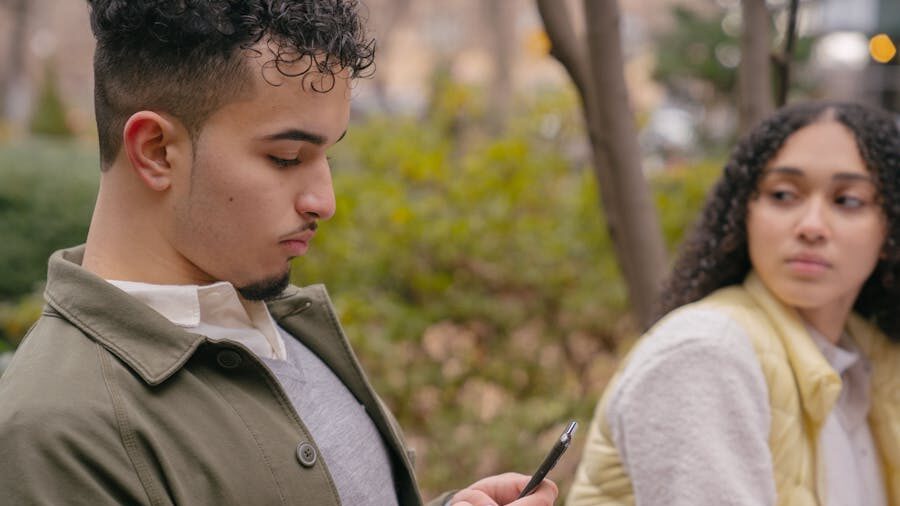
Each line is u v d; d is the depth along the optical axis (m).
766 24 2.64
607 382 3.83
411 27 27.00
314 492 1.16
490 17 14.86
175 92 1.12
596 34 2.42
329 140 1.18
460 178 4.21
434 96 6.15
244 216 1.14
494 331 3.76
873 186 1.75
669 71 7.41
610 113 2.46
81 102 20.55
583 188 4.04
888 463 1.85
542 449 3.49
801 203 1.76
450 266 3.82
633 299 2.55
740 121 2.69
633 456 1.61
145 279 1.18
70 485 1.02
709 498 1.52
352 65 1.17
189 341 1.14
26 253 5.21
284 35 1.12
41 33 23.41
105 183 1.19
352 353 1.39
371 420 1.38
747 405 1.59
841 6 7.39
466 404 3.56
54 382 1.07
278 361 1.27
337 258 3.65
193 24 1.10
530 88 6.82
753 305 1.77
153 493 1.06
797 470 1.65
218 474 1.10
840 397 1.84
